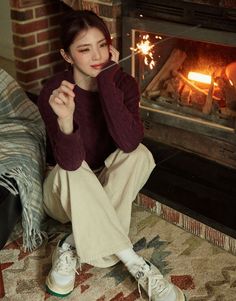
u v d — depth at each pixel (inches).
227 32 72.4
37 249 69.0
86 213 60.0
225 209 71.9
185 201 73.8
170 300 59.1
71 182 59.6
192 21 76.1
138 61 84.6
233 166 81.3
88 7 85.8
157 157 85.0
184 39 81.3
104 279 64.1
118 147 63.7
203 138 83.2
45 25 102.3
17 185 64.4
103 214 60.6
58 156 59.4
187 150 86.3
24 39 100.0
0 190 62.8
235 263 66.8
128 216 64.7
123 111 61.1
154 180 78.8
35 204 67.7
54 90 60.1
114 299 61.2
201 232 70.9
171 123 84.5
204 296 61.8
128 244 61.5
